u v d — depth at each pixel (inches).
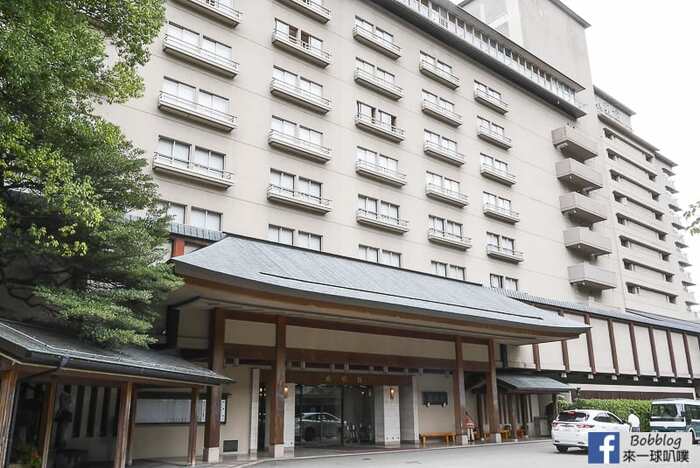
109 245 535.2
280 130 1042.1
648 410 1235.2
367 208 1143.6
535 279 1480.1
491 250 1354.6
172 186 877.8
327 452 821.9
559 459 727.1
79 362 442.0
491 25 1898.4
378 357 932.6
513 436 1157.1
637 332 1649.9
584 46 2095.2
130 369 491.8
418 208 1230.3
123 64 538.3
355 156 1146.0
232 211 933.8
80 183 520.1
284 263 800.9
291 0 1118.4
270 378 820.0
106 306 499.8
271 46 1074.1
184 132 912.3
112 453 685.3
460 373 1038.4
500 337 1118.4
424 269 1203.2
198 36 977.5
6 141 417.4
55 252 502.3
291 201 1000.2
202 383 593.3
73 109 506.3
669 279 2337.6
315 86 1125.1
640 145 2418.8
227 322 765.3
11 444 471.5
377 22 1299.2
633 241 2114.9
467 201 1328.7
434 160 1302.9
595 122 2025.1
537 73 1724.9
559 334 1076.5
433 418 1101.1
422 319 870.4
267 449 842.8
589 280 1576.0
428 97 1348.4
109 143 519.2
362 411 1009.5
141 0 514.3
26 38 400.8
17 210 502.9
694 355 1902.1
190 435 646.5
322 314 820.0
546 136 1696.6
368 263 1050.7
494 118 1513.3
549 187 1638.8
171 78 923.4
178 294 693.3
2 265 536.4
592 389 1455.5
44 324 534.9
